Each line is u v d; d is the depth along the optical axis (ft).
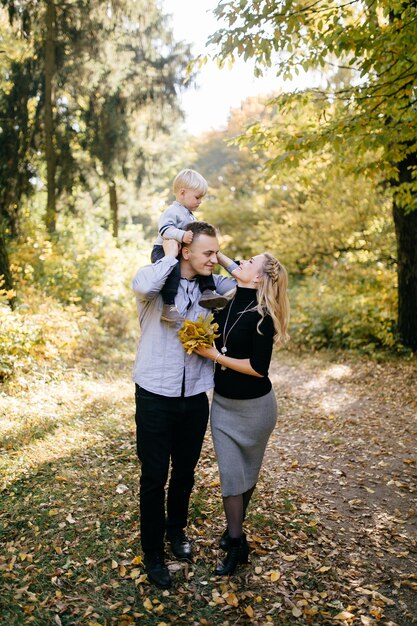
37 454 13.56
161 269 8.57
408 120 18.06
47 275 33.09
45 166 44.91
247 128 21.63
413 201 22.08
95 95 42.63
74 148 45.52
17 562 9.32
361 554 10.46
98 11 38.19
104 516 10.88
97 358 26.05
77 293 34.88
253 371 8.87
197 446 9.47
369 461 15.64
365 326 31.96
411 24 14.52
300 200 52.75
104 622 8.02
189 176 10.79
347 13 17.29
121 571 9.18
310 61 17.81
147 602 8.46
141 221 79.15
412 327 29.45
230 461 9.12
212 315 8.66
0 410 16.22
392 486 13.85
